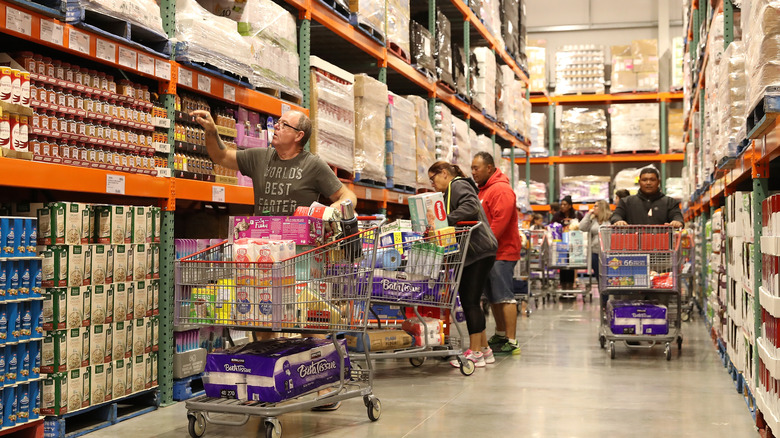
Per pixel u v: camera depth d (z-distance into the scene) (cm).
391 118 661
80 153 344
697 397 436
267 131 504
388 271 456
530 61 1762
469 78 925
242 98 458
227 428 363
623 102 1786
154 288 397
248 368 337
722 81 476
